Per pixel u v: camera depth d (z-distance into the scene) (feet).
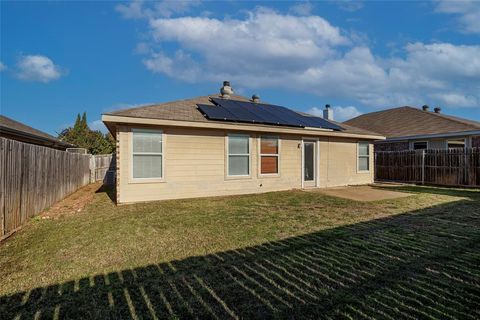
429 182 45.27
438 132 48.80
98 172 59.88
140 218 20.68
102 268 11.68
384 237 15.53
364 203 26.71
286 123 35.60
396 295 9.25
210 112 32.04
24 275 11.11
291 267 11.53
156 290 9.73
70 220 20.49
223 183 32.65
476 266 11.53
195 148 30.96
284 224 18.63
